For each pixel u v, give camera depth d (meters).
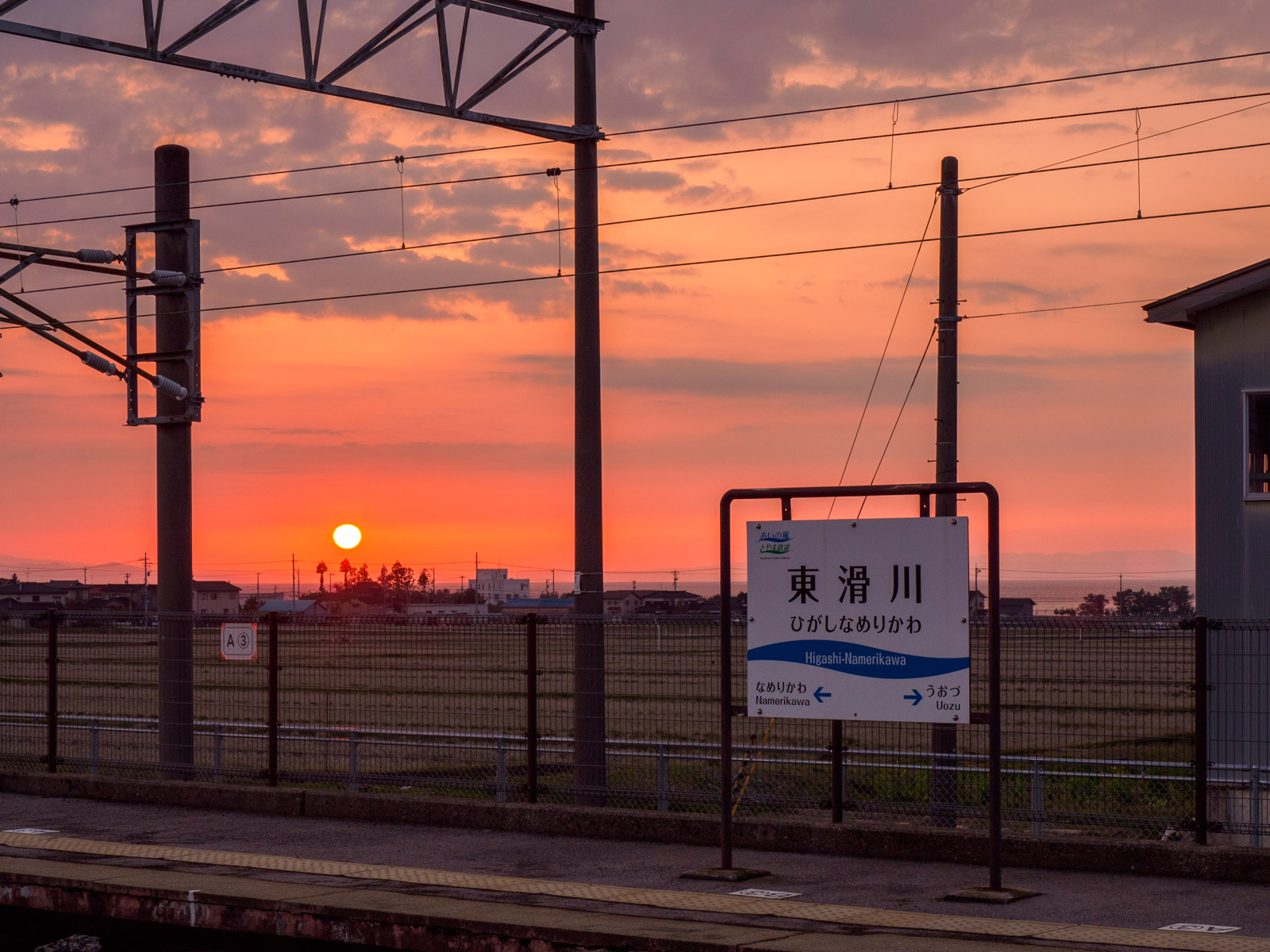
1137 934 12.86
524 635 20.95
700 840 18.38
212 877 16.27
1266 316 26.05
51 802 23.11
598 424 25.27
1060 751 24.28
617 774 27.53
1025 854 16.56
